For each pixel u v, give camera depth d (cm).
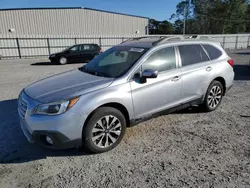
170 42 393
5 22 2178
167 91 369
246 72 973
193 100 422
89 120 290
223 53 486
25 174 263
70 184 244
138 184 242
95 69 381
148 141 341
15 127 396
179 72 386
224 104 518
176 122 414
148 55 355
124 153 308
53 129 270
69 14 2431
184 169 269
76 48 1569
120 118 317
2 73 1062
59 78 359
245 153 303
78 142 289
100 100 293
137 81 333
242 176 254
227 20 5588
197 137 353
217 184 240
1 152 313
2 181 251
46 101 276
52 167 277
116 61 374
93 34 2527
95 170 270
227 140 342
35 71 1144
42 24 2328
